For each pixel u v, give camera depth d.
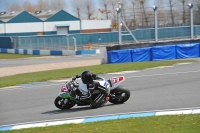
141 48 101.50
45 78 70.06
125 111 37.00
